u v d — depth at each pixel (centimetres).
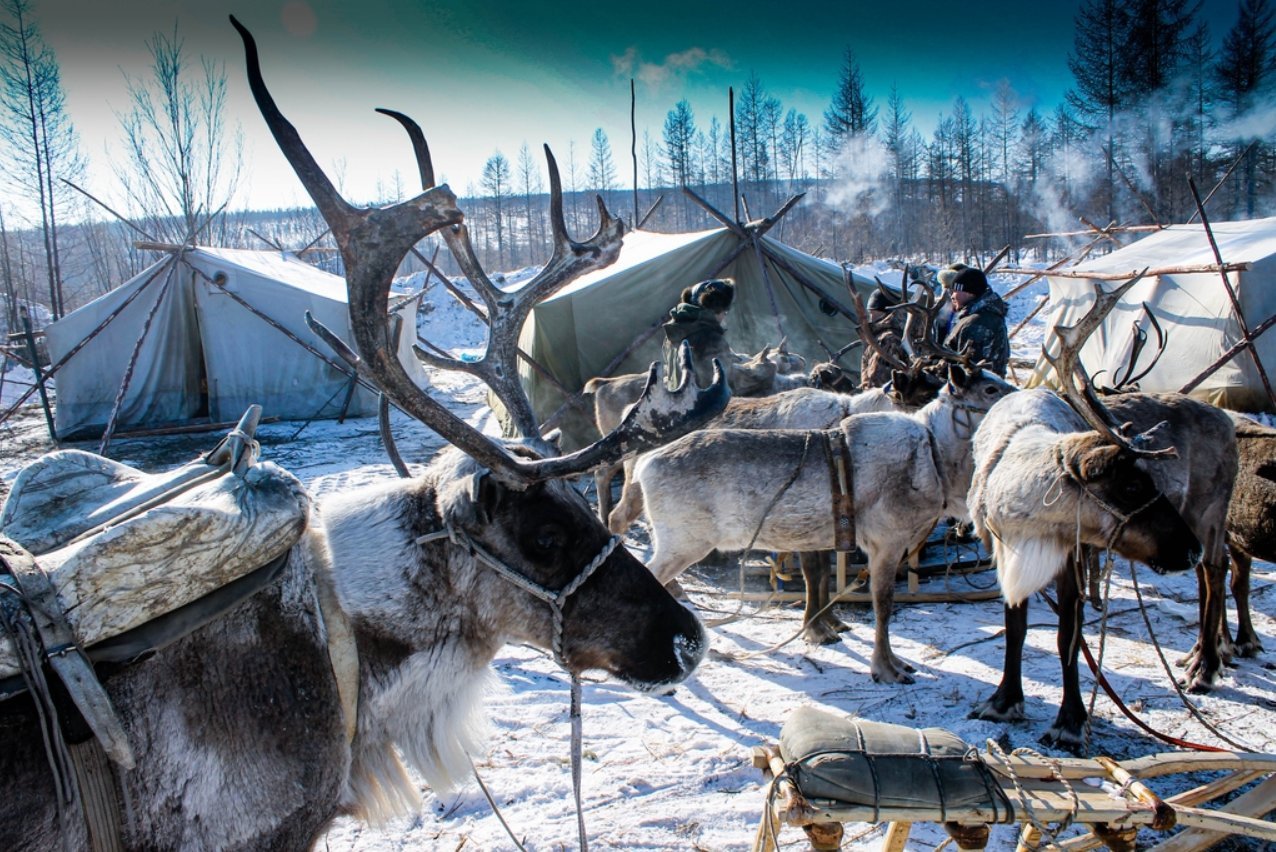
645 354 1049
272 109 183
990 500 407
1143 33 3102
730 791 366
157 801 173
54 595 161
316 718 189
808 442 485
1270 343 931
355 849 325
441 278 973
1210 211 2792
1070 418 442
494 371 239
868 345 784
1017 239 3631
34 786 163
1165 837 323
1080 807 220
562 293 1043
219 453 204
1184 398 471
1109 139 3188
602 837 332
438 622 211
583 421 964
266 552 181
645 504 505
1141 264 1115
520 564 213
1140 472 356
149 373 1398
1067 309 1227
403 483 221
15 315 2173
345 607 202
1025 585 391
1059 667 476
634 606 221
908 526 476
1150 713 420
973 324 679
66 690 164
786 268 1104
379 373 192
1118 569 637
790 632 544
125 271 2928
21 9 2092
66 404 1363
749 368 771
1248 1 2911
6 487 1011
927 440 483
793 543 494
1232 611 552
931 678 471
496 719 432
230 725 180
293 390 1420
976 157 4053
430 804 355
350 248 189
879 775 215
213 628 181
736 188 1301
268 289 1398
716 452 488
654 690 223
